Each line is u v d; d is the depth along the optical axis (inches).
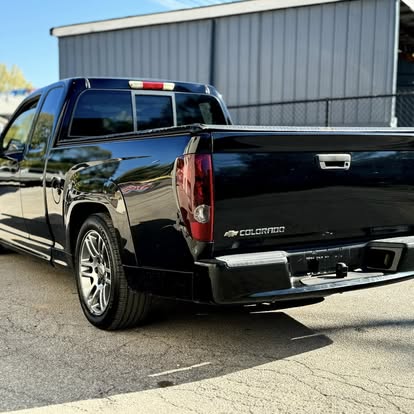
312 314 164.1
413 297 181.6
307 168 128.6
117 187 136.8
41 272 219.0
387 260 139.4
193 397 110.6
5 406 107.3
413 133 145.5
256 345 139.3
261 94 484.1
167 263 125.4
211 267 115.6
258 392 112.6
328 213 134.0
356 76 438.3
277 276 121.0
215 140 116.1
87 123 183.2
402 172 146.4
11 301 178.5
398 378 118.9
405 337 144.2
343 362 127.9
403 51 635.5
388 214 145.8
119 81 191.0
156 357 131.8
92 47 571.8
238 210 120.2
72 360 130.1
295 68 464.8
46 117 183.6
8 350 136.3
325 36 447.8
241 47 490.0
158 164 124.9
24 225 195.9
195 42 511.8
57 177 165.5
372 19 426.6
